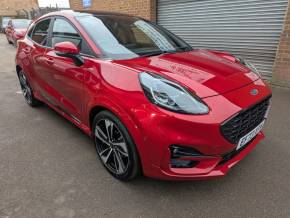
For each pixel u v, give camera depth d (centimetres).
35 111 452
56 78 331
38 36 399
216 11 635
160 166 215
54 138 353
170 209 227
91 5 993
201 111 205
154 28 359
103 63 257
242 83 245
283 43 508
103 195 245
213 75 245
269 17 544
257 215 219
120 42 299
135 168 237
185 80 229
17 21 1544
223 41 648
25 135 363
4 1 3412
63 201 238
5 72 799
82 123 309
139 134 214
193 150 209
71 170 282
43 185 259
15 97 536
